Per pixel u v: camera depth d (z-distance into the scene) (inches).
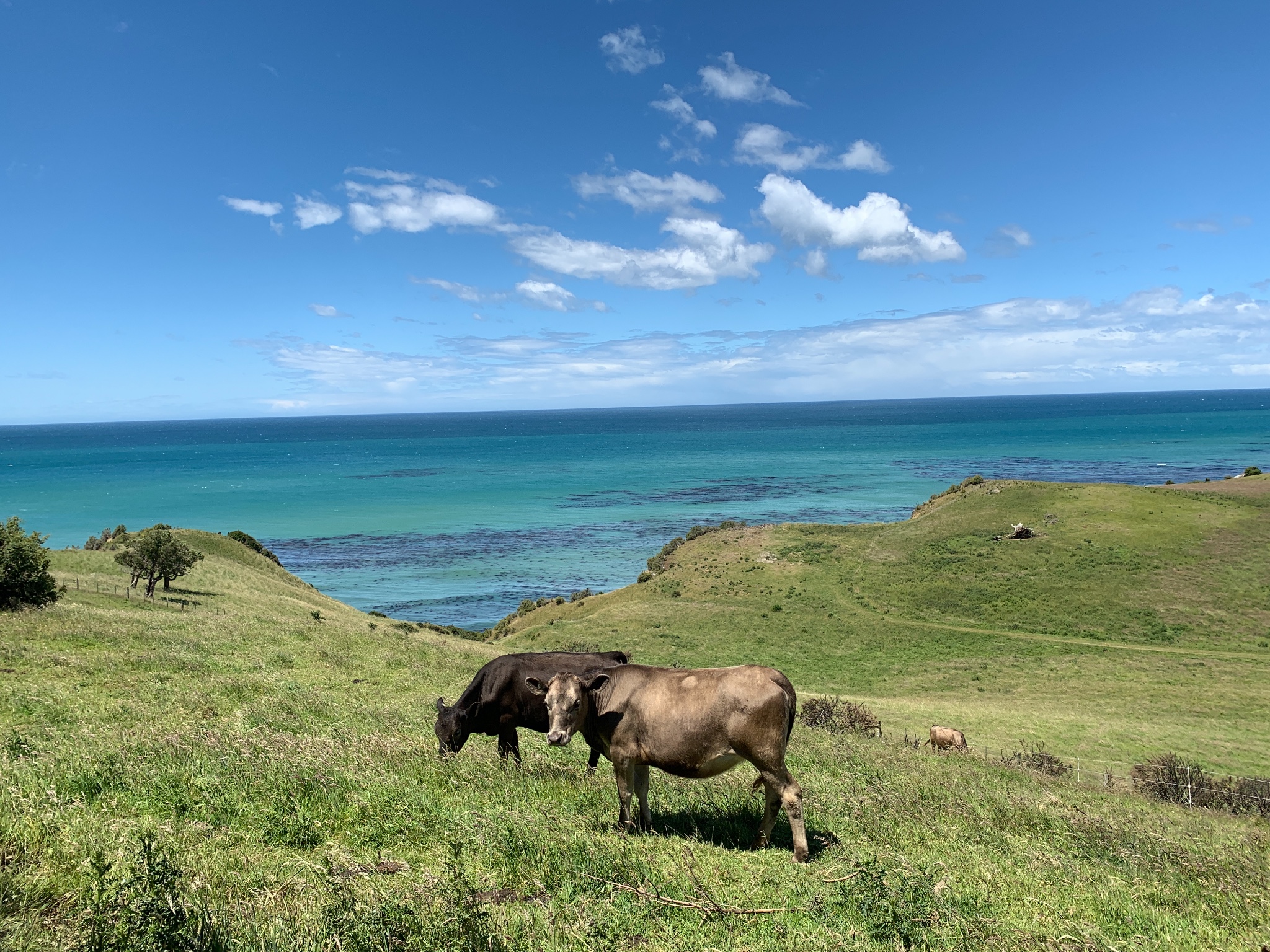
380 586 3661.4
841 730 1029.2
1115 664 1943.9
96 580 1812.3
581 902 205.5
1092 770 1024.9
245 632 1070.4
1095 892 250.7
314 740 391.2
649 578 3184.1
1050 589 2620.6
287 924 174.9
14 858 203.3
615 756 297.6
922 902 209.0
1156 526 3036.4
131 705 501.4
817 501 6181.1
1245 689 1675.7
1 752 331.3
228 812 273.1
